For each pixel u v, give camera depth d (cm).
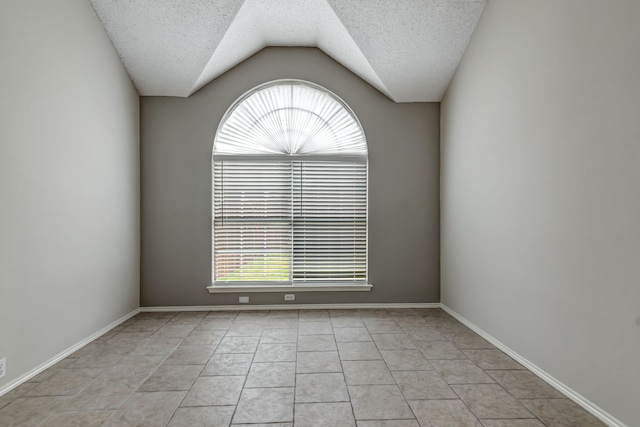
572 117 245
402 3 371
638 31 196
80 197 338
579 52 239
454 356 320
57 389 259
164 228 468
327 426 213
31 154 275
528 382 270
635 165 198
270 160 480
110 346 344
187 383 269
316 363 305
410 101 486
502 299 333
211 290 468
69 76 322
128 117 436
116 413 228
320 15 403
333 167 486
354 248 486
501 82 336
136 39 398
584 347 234
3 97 248
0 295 247
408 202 486
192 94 472
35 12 280
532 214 289
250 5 383
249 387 263
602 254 220
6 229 252
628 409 202
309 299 478
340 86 483
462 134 418
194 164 471
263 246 480
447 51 415
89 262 354
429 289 486
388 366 299
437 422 217
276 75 478
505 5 329
